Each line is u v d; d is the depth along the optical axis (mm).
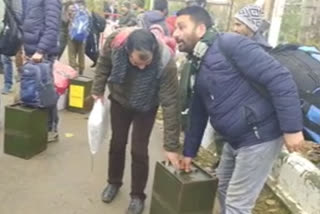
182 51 2582
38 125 4488
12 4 4461
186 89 2820
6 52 4797
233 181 2604
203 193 2826
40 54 4363
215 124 2533
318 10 5453
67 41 8406
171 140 3020
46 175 4137
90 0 17891
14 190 3789
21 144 4383
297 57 2541
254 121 2389
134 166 3475
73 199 3738
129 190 3988
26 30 4395
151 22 5562
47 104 4465
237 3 6953
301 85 2402
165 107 3018
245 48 2287
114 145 3584
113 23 10172
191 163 2996
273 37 5676
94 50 9430
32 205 3576
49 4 4352
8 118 4375
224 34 2406
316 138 2414
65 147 4875
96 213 3549
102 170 4379
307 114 2377
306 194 3436
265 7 5633
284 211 3684
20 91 4430
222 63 2354
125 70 3066
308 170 3502
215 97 2439
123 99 3273
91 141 3467
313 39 5441
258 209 3717
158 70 2982
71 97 6234
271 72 2236
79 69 8742
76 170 4316
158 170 3061
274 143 2463
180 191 2756
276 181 3939
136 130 3377
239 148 2516
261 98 2379
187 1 5777
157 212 3086
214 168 4332
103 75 3379
